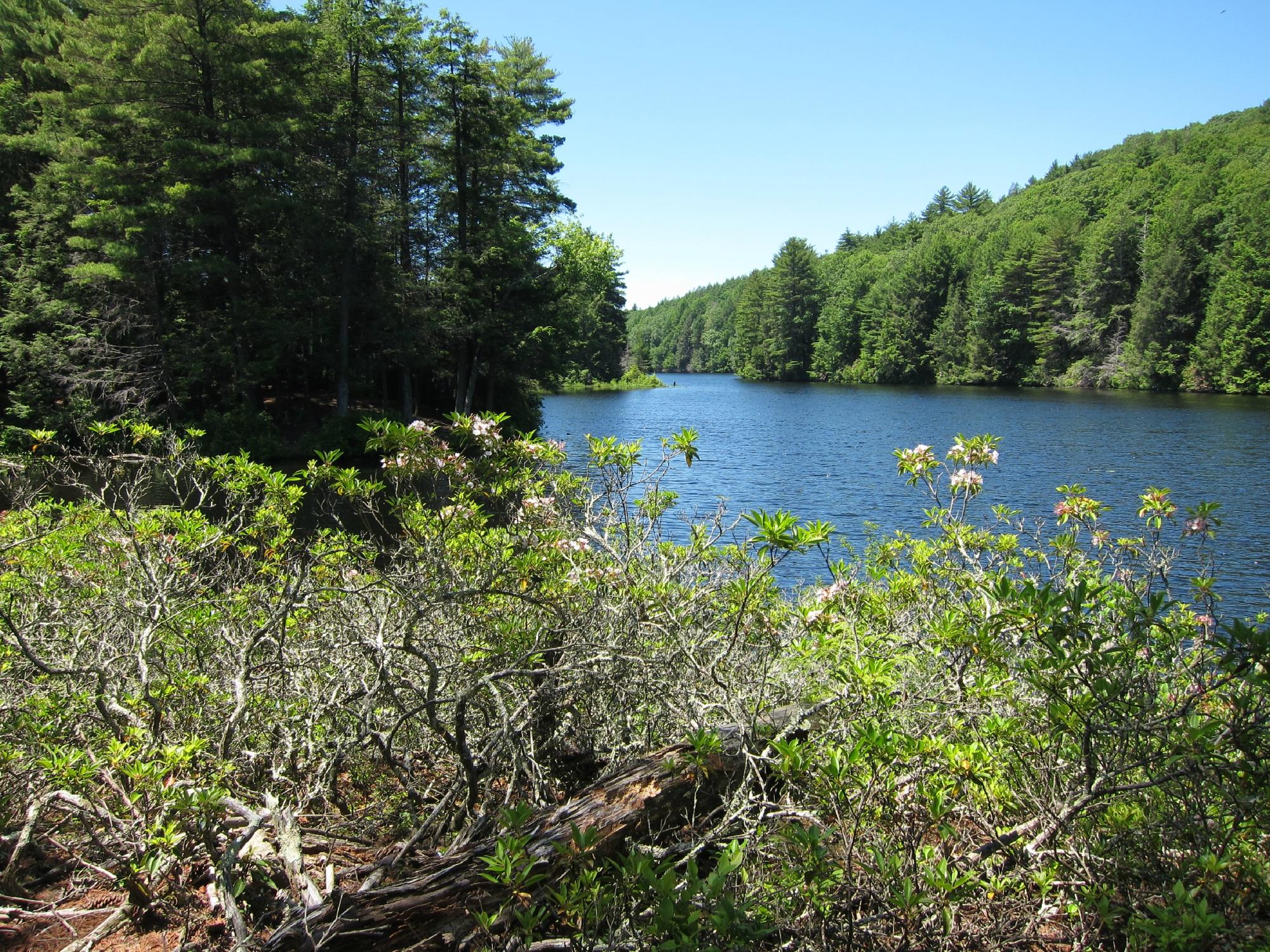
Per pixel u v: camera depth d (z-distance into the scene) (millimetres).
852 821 2211
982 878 2309
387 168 25312
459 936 2098
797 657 3467
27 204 22484
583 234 54562
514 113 28828
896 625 3910
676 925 1750
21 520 4422
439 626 3297
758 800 2400
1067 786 2357
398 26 24594
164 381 21766
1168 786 2244
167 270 21891
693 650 3111
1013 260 66188
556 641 3254
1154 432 30469
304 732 3115
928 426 35625
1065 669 2281
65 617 3822
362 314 25891
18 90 24266
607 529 3943
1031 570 4727
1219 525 3834
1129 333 57594
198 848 2461
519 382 32844
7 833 2799
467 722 3219
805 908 2141
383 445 3586
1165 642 2592
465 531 3521
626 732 3254
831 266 99562
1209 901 2084
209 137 20812
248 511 4266
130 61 20141
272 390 27906
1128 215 60125
